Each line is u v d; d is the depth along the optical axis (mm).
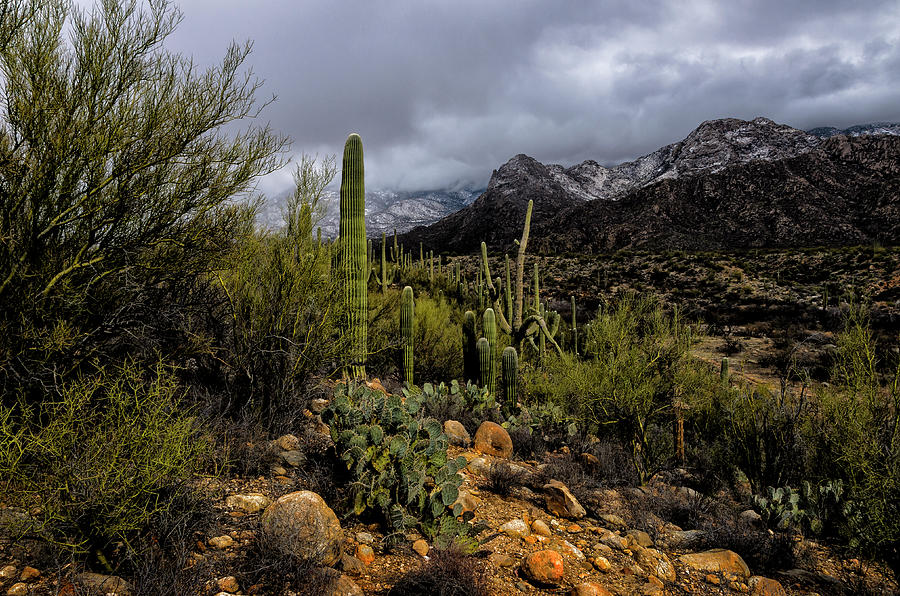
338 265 6359
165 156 3355
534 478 4824
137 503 2281
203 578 2309
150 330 3762
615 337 6008
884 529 3543
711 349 21719
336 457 3875
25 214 3047
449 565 2699
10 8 2898
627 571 3291
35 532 2111
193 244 3693
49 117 2979
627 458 5992
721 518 4559
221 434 3645
